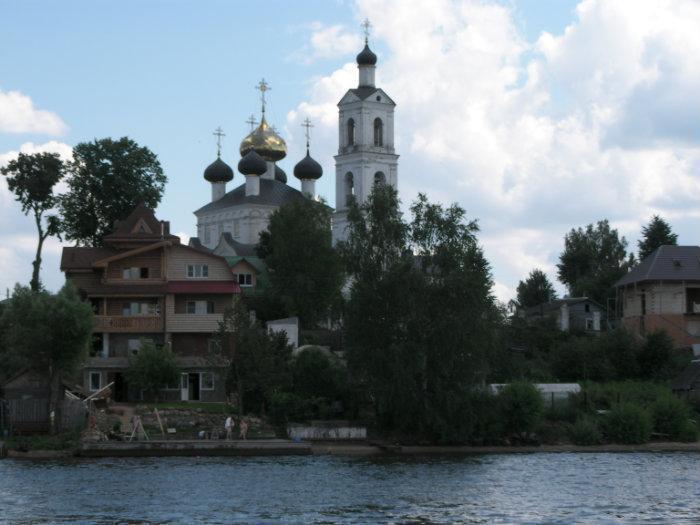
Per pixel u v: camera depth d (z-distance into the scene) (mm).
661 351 122750
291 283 139625
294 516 62656
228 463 86000
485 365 102938
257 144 195875
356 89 190500
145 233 127250
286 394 102062
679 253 144000
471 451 98188
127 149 151500
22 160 146625
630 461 89875
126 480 75250
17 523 60281
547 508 65750
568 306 163000
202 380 111562
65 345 96562
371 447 96938
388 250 106000
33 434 95562
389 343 102062
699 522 61875
